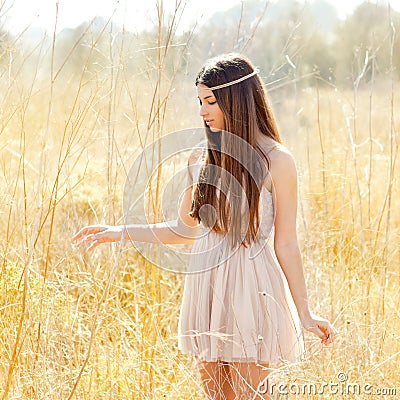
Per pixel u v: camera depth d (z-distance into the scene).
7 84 3.54
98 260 4.05
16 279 3.42
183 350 3.03
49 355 3.20
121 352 3.43
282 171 2.85
